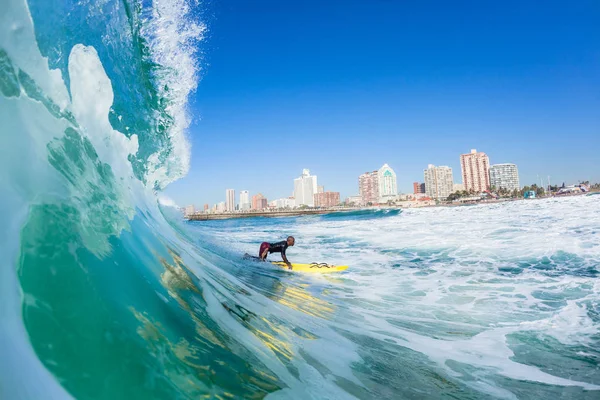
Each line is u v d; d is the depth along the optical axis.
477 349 4.12
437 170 171.62
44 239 1.87
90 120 3.27
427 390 2.98
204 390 1.93
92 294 1.93
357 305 5.82
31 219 1.85
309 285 7.03
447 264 9.91
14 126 2.09
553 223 15.73
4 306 1.42
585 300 6.21
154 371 1.83
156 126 6.50
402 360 3.56
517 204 31.89
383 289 7.14
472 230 15.91
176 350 2.16
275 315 4.13
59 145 2.53
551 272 8.39
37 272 1.69
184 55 7.56
